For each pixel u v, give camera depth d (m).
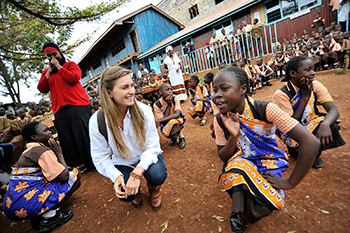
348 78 5.08
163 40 15.72
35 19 4.54
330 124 1.72
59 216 2.18
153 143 1.88
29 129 2.07
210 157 2.93
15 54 4.81
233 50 10.09
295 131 1.22
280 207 1.28
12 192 1.96
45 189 2.05
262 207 1.31
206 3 16.66
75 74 2.87
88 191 2.80
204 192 2.17
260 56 8.71
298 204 1.74
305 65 1.77
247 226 1.62
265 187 1.29
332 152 2.36
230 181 1.33
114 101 1.58
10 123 4.91
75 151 3.15
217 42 9.73
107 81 1.44
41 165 1.99
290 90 2.00
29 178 2.01
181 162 2.97
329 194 1.76
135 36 15.05
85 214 2.29
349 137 2.59
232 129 1.33
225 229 1.64
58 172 2.07
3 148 3.79
